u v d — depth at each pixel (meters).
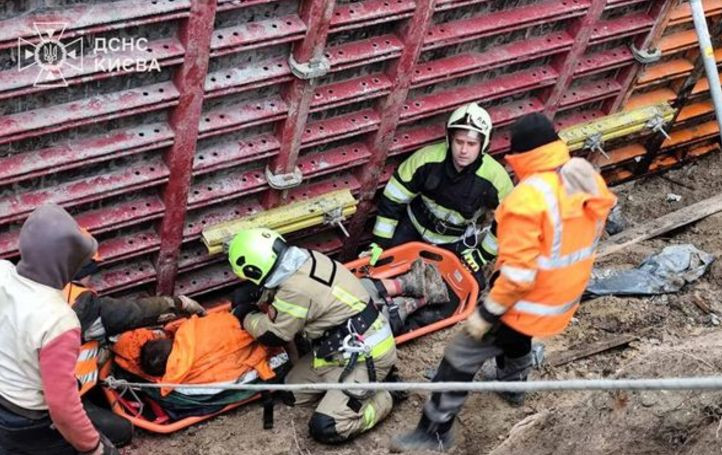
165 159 5.22
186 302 5.48
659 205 7.66
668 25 6.64
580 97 6.69
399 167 6.15
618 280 6.32
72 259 3.63
